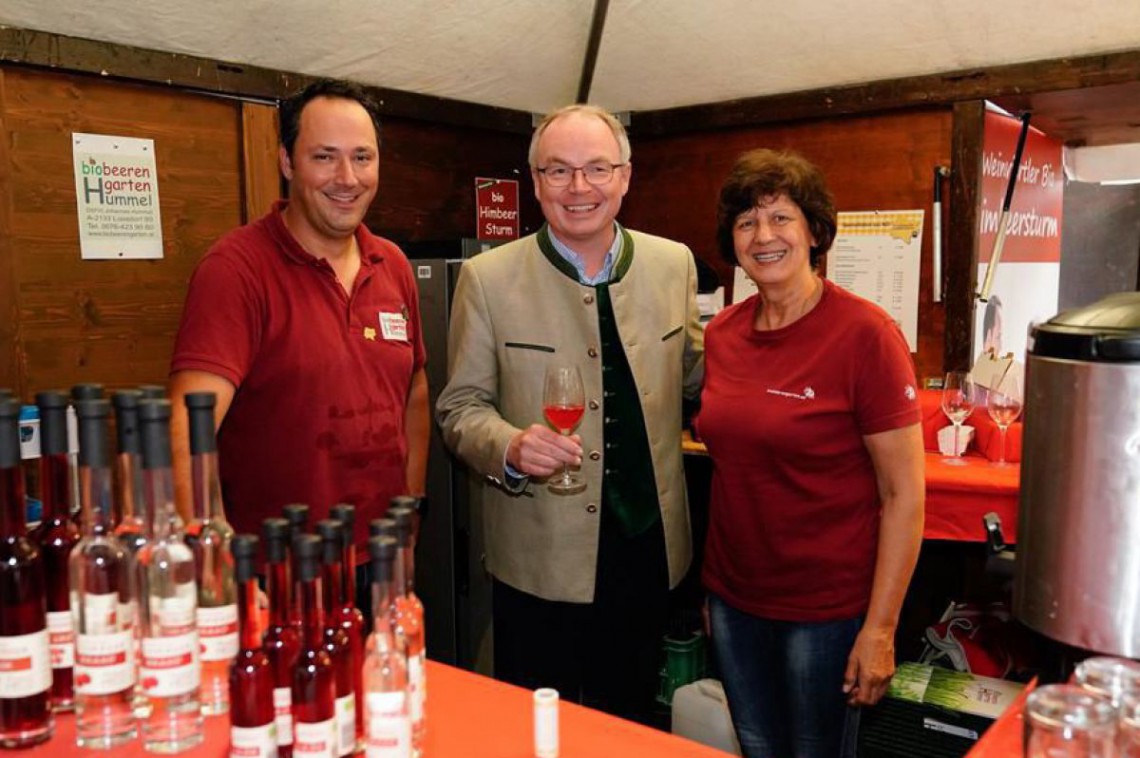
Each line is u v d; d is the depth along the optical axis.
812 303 1.81
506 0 2.97
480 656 2.97
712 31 3.20
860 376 1.72
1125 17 2.71
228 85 2.68
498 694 1.21
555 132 1.88
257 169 2.82
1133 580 1.00
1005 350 3.58
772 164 1.78
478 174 3.62
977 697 2.32
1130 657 1.02
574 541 1.97
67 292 2.44
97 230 2.48
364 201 1.86
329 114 1.80
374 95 3.09
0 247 2.28
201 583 1.07
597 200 1.90
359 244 1.98
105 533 1.01
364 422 1.85
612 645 2.05
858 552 1.79
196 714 1.01
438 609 3.03
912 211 3.25
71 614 1.06
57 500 1.13
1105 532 1.01
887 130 3.27
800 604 1.81
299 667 0.91
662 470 2.03
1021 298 3.74
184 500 1.65
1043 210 3.92
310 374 1.78
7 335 2.30
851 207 3.38
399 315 1.97
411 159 3.36
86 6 2.31
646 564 2.03
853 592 1.79
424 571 3.04
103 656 1.00
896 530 1.72
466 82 3.29
